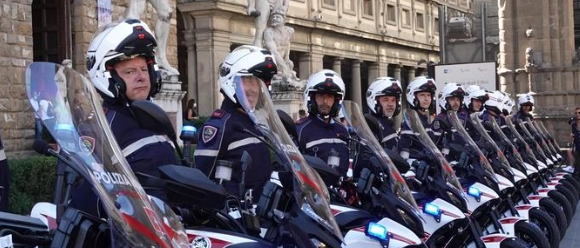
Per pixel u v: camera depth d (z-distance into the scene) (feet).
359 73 190.29
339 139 26.40
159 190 14.98
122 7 70.23
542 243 30.73
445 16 93.25
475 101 44.75
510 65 100.73
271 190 17.63
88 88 13.16
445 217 25.94
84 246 12.53
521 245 27.55
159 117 14.71
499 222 31.07
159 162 16.16
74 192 14.53
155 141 16.28
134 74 16.22
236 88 18.63
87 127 12.66
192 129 17.61
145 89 16.39
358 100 189.57
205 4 127.85
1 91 56.24
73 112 12.56
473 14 98.84
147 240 12.42
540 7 98.94
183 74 136.05
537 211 35.06
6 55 56.85
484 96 44.83
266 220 17.58
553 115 97.76
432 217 25.71
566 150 76.84
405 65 214.07
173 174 14.23
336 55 177.99
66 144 12.19
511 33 100.58
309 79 26.58
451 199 27.89
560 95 98.48
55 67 12.57
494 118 47.21
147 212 12.87
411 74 219.00
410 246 21.12
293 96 78.33
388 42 200.23
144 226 12.55
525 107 57.11
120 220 12.14
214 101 129.80
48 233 13.56
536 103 99.19
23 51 58.59
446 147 34.32
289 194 17.99
